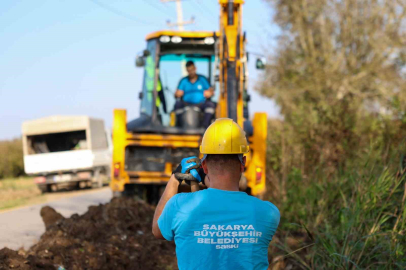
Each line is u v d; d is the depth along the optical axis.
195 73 9.02
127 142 8.30
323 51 23.78
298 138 9.12
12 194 15.03
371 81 21.08
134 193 8.75
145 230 6.49
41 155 16.81
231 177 2.34
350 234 4.85
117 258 5.10
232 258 2.23
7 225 7.70
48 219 6.47
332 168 7.88
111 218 6.36
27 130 17.02
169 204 2.36
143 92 9.27
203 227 2.25
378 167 6.09
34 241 6.45
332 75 21.47
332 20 23.38
